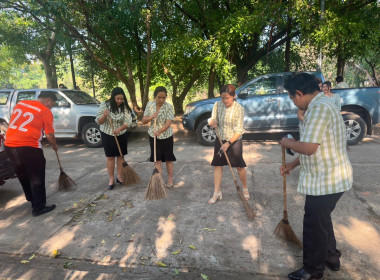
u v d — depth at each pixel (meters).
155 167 3.95
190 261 2.71
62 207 4.02
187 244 2.97
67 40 10.02
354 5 8.72
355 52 8.86
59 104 8.03
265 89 7.16
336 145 2.11
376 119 6.69
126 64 11.36
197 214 3.61
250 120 7.11
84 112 7.99
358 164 5.25
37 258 2.88
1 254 2.97
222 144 3.60
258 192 4.20
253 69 12.12
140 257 2.80
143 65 11.41
